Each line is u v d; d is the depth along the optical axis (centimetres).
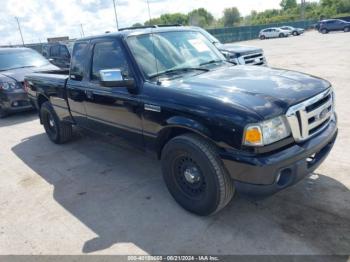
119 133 416
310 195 352
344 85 848
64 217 364
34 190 436
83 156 537
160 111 333
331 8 6931
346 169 400
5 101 816
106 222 346
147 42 397
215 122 286
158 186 411
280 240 291
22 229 350
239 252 283
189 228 321
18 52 953
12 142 657
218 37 4403
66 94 506
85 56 455
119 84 353
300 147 288
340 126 543
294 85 320
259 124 268
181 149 321
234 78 347
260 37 4359
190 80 351
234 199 357
